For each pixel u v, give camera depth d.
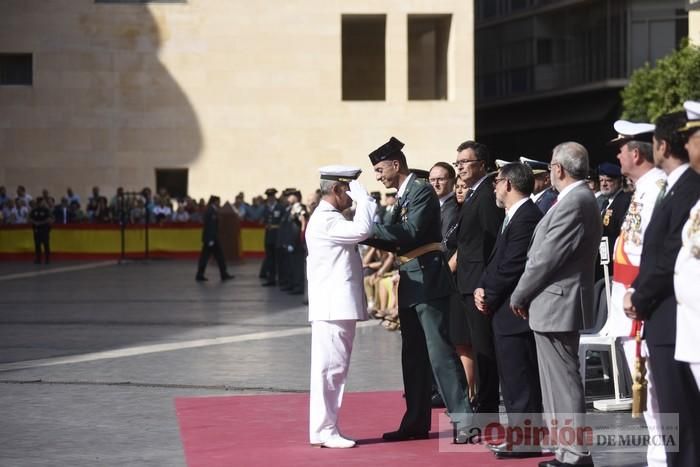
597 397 16.38
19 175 61.31
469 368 15.21
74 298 34.28
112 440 14.22
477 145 14.54
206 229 41.06
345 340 13.72
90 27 61.44
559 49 79.56
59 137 61.50
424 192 13.80
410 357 14.08
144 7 61.66
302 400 16.84
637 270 11.99
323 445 13.70
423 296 13.73
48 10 61.28
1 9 61.09
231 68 62.09
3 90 61.31
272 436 14.37
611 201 17.36
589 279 12.21
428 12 61.97
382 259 27.34
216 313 29.78
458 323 14.53
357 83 67.88
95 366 20.41
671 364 10.34
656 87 59.78
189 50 61.97
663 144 10.35
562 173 12.16
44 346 23.28
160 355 21.75
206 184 62.16
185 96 61.97
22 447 13.88
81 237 53.34
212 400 16.91
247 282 40.72
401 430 14.08
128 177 61.84
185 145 62.00
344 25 67.38
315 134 62.31
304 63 62.22
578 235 11.99
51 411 16.17
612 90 75.81
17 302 32.97
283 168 62.31
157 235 53.53
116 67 61.62
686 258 9.72
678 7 73.94
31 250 52.81
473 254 14.32
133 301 33.28
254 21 62.16
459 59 62.06
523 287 12.16
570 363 12.30
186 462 13.00
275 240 38.78
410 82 68.62
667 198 10.30
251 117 62.22
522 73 81.56
